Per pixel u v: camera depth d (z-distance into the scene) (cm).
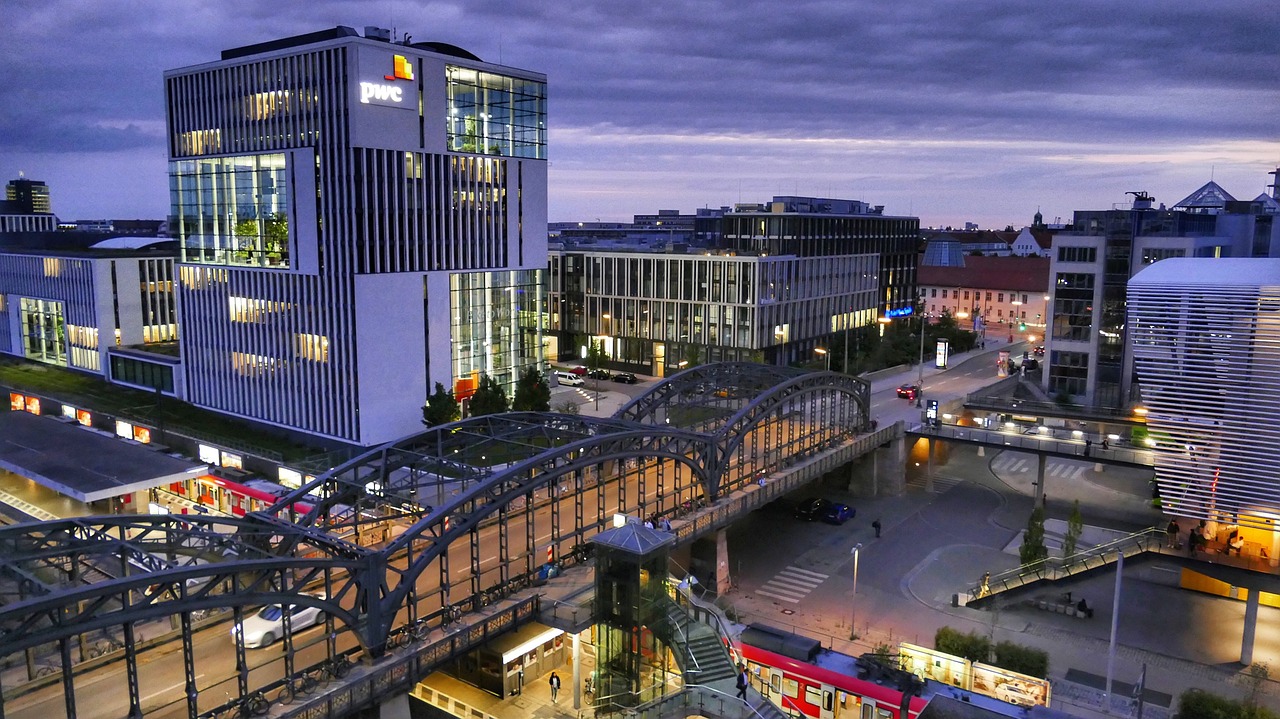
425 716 4484
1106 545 6356
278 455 7688
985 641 4803
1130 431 8556
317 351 8169
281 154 8119
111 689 3681
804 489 8650
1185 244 9938
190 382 9719
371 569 3869
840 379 8081
